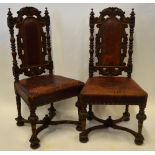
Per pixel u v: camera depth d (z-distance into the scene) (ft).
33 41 8.28
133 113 9.48
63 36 8.99
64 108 9.71
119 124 8.87
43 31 8.40
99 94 7.29
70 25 8.87
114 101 7.33
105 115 9.59
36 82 7.98
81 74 9.39
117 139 8.08
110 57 8.44
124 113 8.99
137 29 8.80
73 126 8.87
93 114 9.14
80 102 7.77
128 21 8.13
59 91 7.58
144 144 7.78
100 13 8.14
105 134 8.37
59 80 8.13
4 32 8.87
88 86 7.75
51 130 8.61
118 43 8.31
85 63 9.25
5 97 9.62
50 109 9.28
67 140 8.05
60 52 9.17
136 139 7.77
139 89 7.45
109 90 7.41
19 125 8.78
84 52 9.12
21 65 8.29
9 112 9.51
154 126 8.65
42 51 8.53
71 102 9.69
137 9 8.63
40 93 7.26
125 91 7.33
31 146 7.62
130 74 8.57
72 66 9.32
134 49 9.01
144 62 9.15
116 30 8.21
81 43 9.04
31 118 7.38
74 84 7.86
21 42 8.13
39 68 8.74
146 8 8.59
